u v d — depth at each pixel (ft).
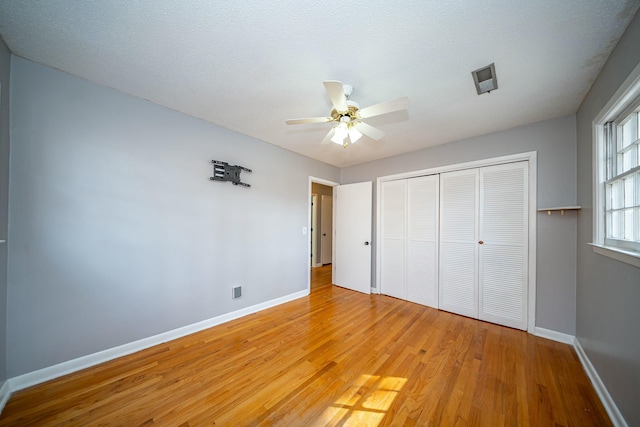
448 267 10.30
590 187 6.34
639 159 4.64
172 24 4.35
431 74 5.70
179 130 7.87
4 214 5.05
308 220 12.74
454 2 3.81
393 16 4.09
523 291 8.43
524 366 6.29
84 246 6.15
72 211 5.98
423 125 8.56
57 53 5.20
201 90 6.61
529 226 8.34
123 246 6.75
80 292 6.08
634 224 4.64
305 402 5.04
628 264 4.29
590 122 6.26
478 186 9.53
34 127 5.49
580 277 6.99
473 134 9.39
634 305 4.10
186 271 8.05
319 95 6.81
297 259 12.10
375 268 13.02
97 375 5.83
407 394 5.28
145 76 6.00
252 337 7.84
